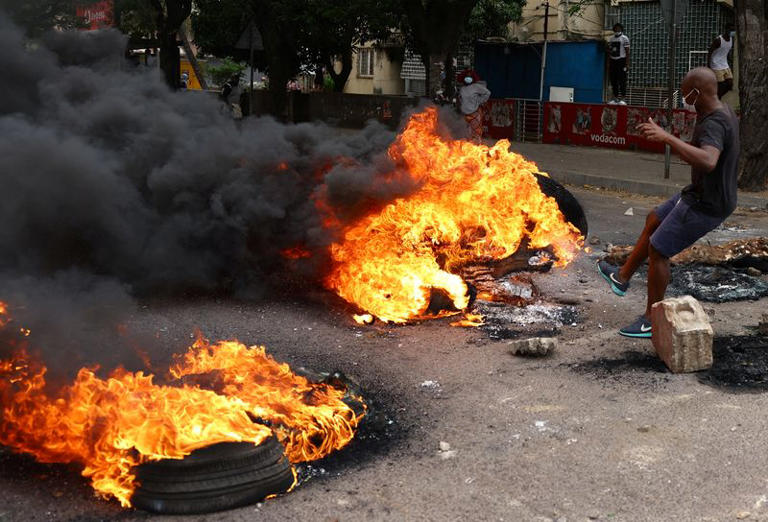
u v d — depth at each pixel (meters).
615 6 25.45
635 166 16.12
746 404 4.73
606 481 3.91
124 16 21.00
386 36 28.50
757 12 12.67
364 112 27.47
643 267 8.02
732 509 3.63
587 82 26.17
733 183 5.47
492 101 22.53
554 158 17.62
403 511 3.68
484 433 4.47
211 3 29.78
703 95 5.42
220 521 3.63
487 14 27.58
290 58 28.80
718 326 6.20
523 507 3.70
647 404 4.77
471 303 6.89
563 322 6.48
